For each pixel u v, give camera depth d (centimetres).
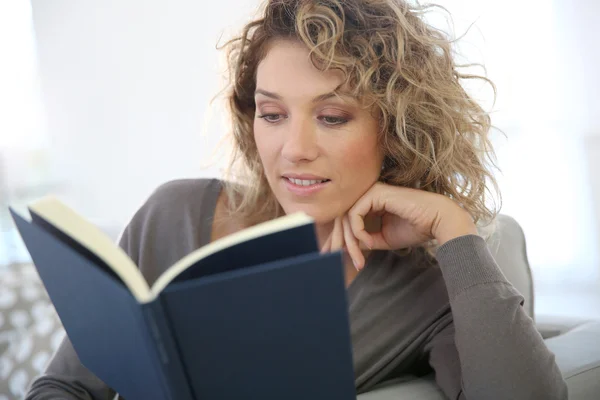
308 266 68
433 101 121
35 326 183
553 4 326
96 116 371
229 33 138
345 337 73
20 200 370
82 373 117
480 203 130
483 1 327
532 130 338
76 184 378
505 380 102
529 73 333
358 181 117
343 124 113
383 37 115
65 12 365
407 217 117
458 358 113
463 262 111
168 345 68
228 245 70
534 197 343
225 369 73
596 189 335
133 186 374
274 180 117
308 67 110
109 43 364
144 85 365
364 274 124
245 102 132
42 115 373
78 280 77
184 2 354
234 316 69
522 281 142
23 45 368
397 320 123
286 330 71
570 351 125
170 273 69
